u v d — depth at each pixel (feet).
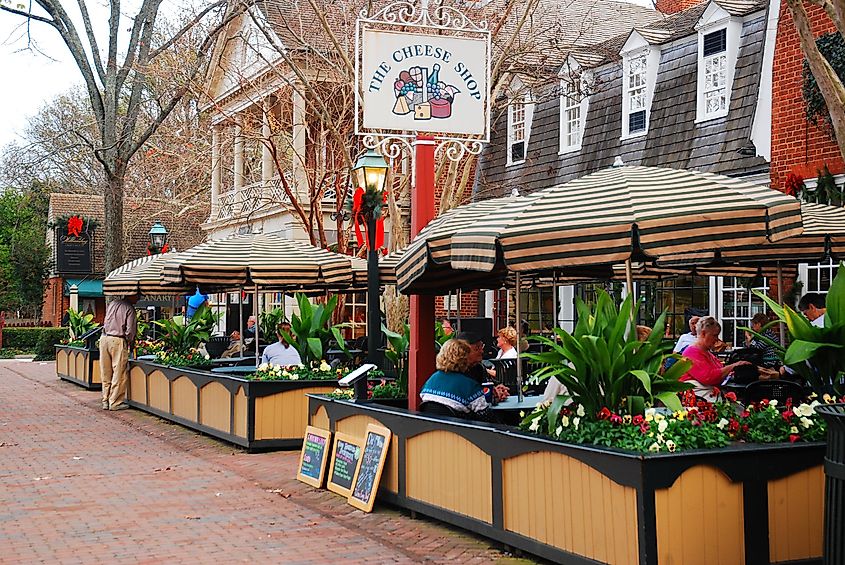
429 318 35.86
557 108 77.92
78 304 154.71
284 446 45.19
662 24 75.77
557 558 23.16
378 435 31.81
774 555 21.31
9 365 116.98
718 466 20.95
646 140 67.36
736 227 23.12
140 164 113.09
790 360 22.80
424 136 37.63
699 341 31.78
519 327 34.40
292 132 73.97
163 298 110.42
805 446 21.67
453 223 28.96
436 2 52.19
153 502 32.96
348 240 76.48
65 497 33.91
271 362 49.39
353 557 25.55
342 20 66.85
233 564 24.95
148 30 75.97
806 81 51.47
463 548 26.25
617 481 21.08
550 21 82.38
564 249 23.72
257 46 74.13
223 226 98.02
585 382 23.36
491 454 25.73
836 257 36.24
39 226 178.81
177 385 55.01
